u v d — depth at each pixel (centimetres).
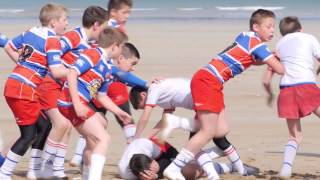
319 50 2708
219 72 2512
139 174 2570
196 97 2509
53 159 2653
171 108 2678
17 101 2467
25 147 2497
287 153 2670
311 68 2689
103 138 2338
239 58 2523
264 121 3875
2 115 4019
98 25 2627
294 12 11094
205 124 2517
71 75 2302
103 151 2325
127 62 2680
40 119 2642
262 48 2520
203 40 7462
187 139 3409
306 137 3506
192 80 2528
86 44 2628
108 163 2942
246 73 5288
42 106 2602
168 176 2534
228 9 11612
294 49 2688
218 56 2555
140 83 2656
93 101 2652
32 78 2473
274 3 12244
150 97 2602
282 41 2730
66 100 2361
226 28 8688
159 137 2636
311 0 12562
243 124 3797
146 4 12181
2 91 4691
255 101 4378
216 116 2517
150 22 9588
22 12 11212
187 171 2598
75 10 11581
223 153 2716
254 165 2927
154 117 3916
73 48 2611
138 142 2638
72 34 2611
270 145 3341
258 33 2589
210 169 2580
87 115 2338
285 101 2672
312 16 10369
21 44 2558
